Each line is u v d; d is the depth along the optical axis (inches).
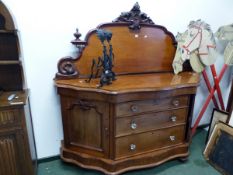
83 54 62.1
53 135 71.7
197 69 76.5
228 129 73.3
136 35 67.9
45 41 60.8
